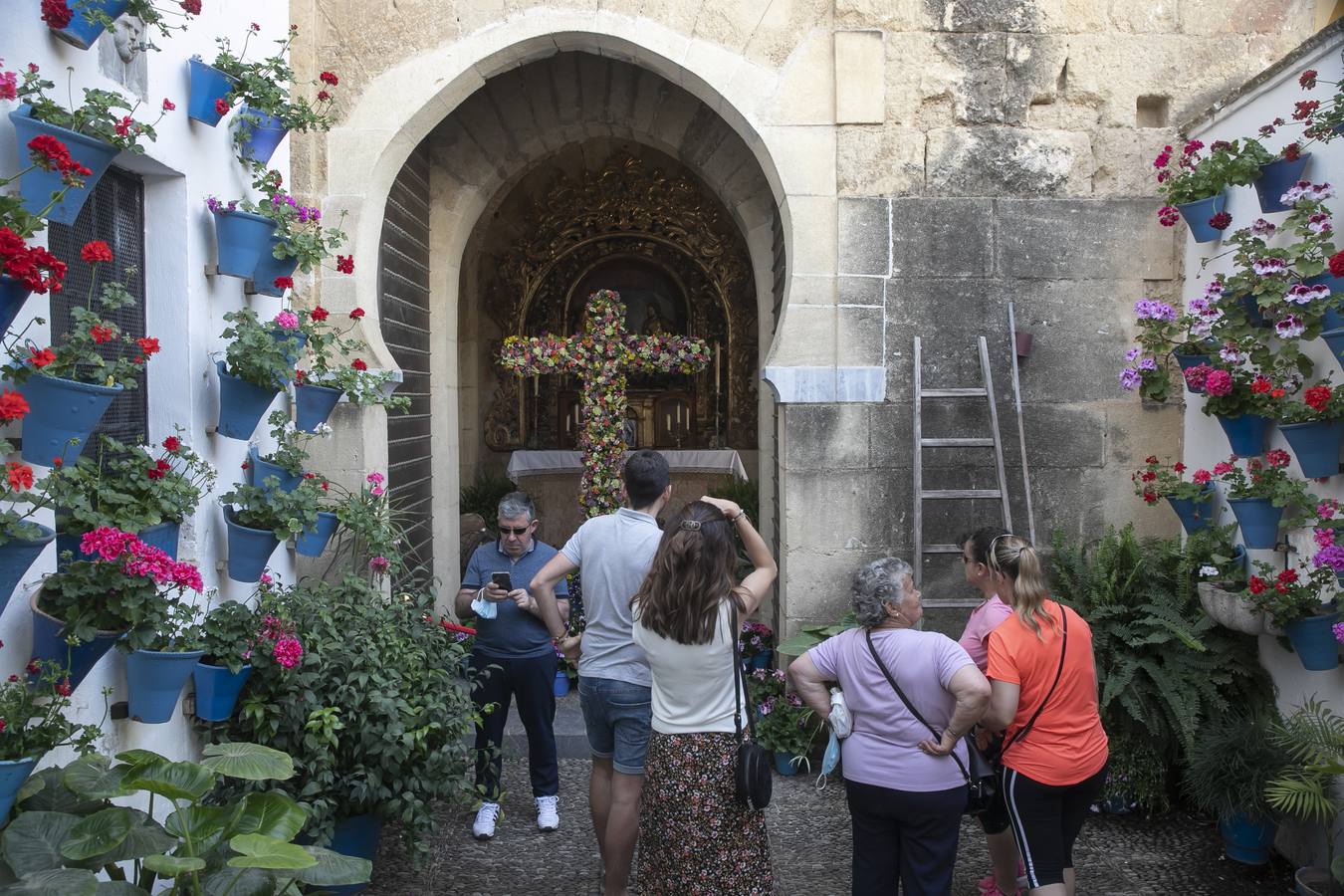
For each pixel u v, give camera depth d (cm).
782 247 636
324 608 411
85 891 220
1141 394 475
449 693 408
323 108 528
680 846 306
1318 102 384
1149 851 440
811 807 484
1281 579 378
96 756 264
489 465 1070
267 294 419
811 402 534
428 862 407
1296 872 385
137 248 372
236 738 381
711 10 532
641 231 1053
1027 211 532
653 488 365
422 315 644
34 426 260
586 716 366
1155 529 536
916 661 304
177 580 284
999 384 534
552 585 372
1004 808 350
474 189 669
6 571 240
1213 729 446
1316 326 386
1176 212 478
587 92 657
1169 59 531
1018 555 333
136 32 331
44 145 247
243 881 267
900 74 530
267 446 456
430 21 530
